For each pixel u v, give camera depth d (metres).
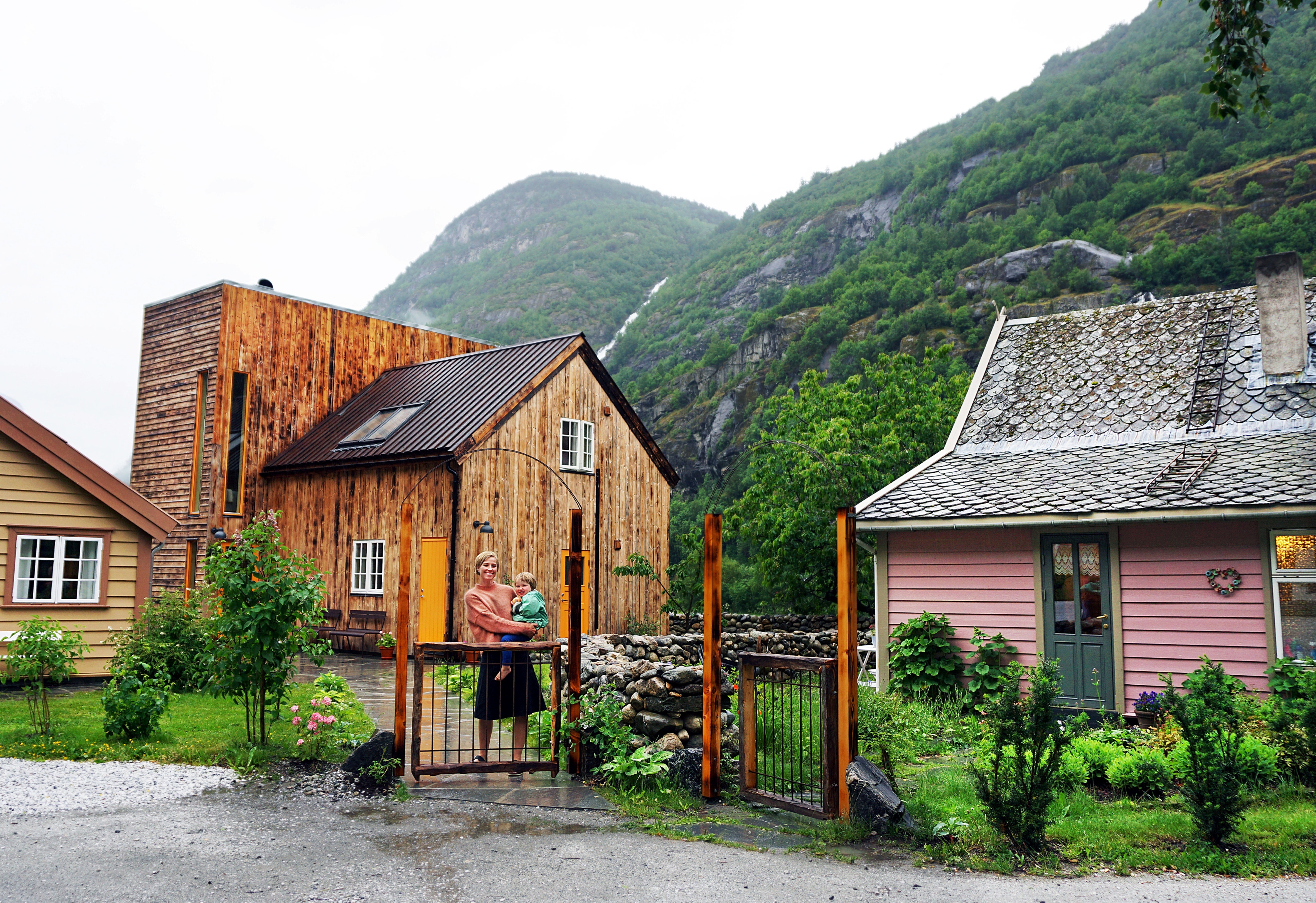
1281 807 6.42
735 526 26.84
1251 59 8.67
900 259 117.50
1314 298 12.59
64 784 7.01
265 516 8.56
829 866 5.36
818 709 9.70
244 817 6.27
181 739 8.60
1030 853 5.49
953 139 152.12
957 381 27.28
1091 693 10.72
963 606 11.72
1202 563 10.22
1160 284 83.00
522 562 18.66
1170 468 11.01
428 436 18.48
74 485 12.50
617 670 8.32
